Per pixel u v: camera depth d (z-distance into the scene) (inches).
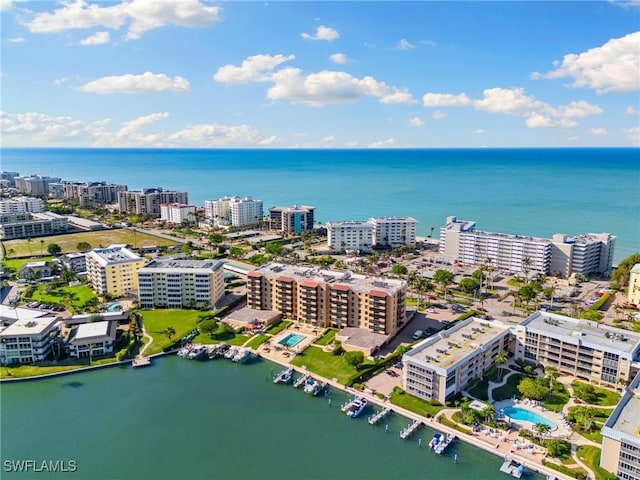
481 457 6117.1
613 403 7140.8
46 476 5767.7
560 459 5949.8
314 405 7347.4
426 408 7150.6
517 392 7529.5
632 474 5492.1
